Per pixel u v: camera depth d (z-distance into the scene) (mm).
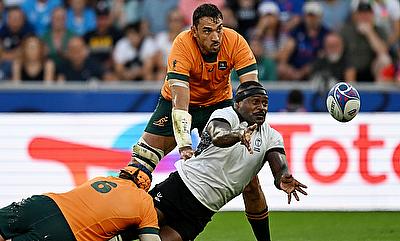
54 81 46406
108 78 47281
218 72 24094
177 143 22828
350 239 28484
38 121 35219
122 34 48375
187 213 21859
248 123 20828
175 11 47656
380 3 50062
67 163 35219
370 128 35312
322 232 29875
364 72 46938
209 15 22922
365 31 47156
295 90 41719
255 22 48156
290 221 32375
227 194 21719
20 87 42250
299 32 47719
